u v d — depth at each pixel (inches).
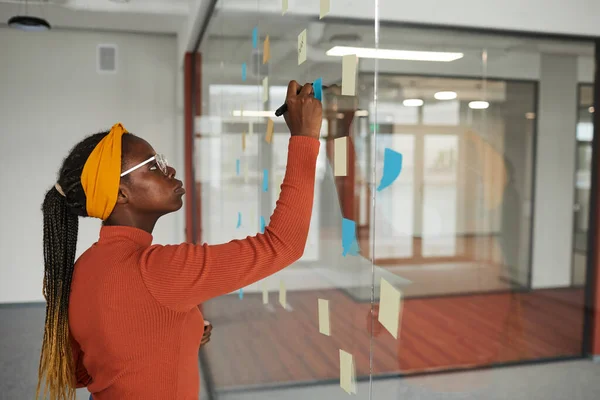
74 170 32.4
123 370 30.1
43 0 136.4
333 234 42.1
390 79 188.4
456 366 107.2
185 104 154.5
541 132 181.6
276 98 52.1
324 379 41.0
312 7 40.3
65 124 167.6
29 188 165.9
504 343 123.6
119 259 30.7
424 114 195.0
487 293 170.7
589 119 171.3
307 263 44.7
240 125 76.0
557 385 100.1
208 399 96.6
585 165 173.8
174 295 29.0
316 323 42.8
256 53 62.8
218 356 92.4
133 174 32.5
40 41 163.8
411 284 172.2
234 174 82.2
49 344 33.4
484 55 174.2
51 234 33.5
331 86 37.3
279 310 53.0
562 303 152.7
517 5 148.5
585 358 112.5
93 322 30.3
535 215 182.9
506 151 190.2
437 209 197.8
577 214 175.6
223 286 28.9
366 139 53.2
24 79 163.5
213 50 108.4
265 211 58.0
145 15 148.3
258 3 61.6
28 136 165.0
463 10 146.3
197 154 148.4
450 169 197.8
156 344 29.9
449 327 135.6
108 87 169.9
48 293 33.4
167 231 179.8
